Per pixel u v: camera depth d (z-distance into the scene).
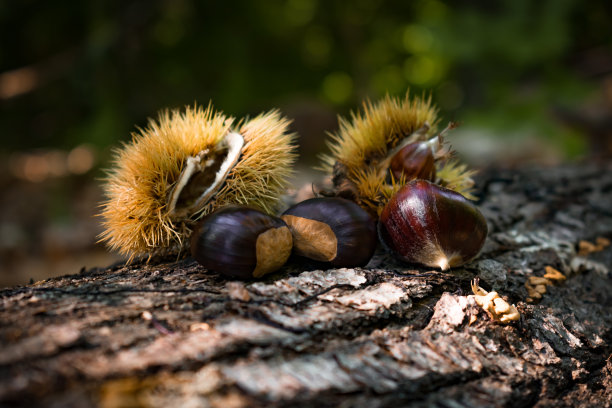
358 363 0.30
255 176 0.35
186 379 0.29
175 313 0.31
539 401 0.32
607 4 1.19
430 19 1.18
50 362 0.28
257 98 1.45
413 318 0.32
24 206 0.98
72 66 1.22
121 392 0.28
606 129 0.90
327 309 0.32
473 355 0.32
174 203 0.34
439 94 1.49
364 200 0.36
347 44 1.51
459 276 0.35
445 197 0.34
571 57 1.23
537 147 0.94
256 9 1.39
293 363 0.30
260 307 0.31
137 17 1.21
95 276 0.34
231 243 0.33
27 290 0.32
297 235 0.34
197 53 1.39
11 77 1.33
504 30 1.07
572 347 0.34
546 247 0.39
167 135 0.34
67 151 1.31
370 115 0.37
